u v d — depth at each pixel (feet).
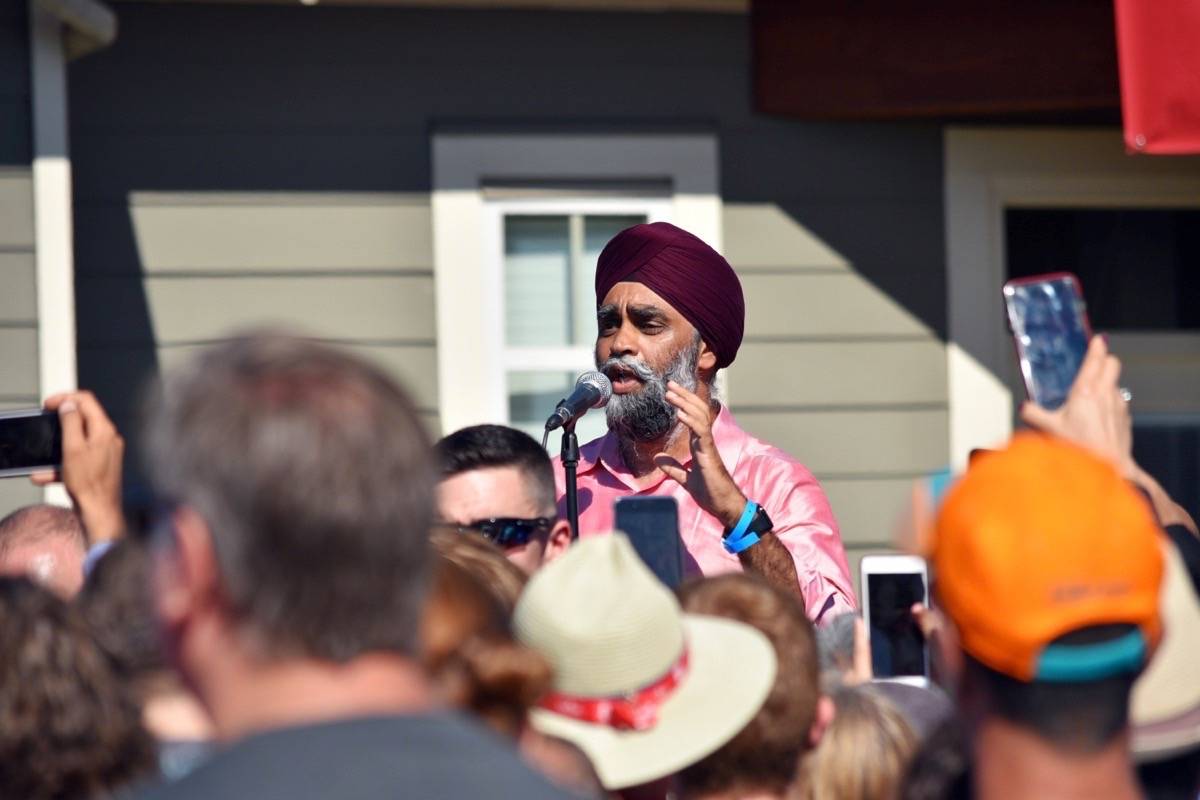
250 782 11.26
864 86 50.19
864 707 20.12
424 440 12.36
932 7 49.60
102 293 48.67
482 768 11.57
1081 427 17.90
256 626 11.73
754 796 19.33
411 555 12.06
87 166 48.80
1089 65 48.60
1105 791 14.67
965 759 18.01
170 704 18.47
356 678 11.87
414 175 50.16
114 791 16.87
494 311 50.31
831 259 51.26
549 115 50.60
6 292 44.04
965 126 51.88
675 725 18.81
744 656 19.36
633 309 33.19
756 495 33.09
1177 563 17.39
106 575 18.72
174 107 49.21
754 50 50.90
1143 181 52.75
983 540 14.71
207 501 11.81
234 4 49.49
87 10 44.27
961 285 51.60
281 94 49.65
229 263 49.21
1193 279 54.24
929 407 51.31
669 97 50.98
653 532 24.56
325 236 49.70
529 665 16.72
